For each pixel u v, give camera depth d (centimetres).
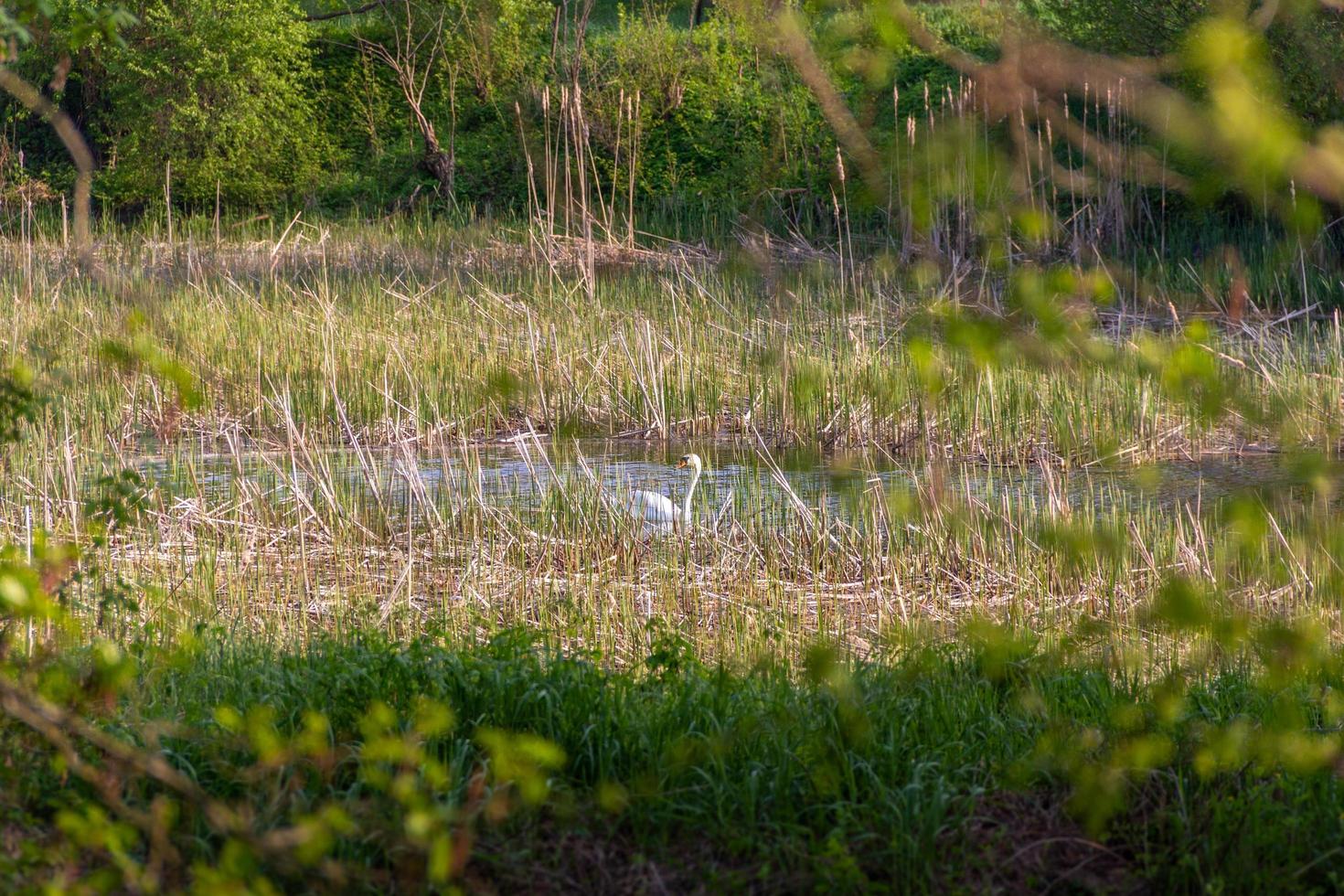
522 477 2155
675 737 915
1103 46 3034
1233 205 3550
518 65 5512
